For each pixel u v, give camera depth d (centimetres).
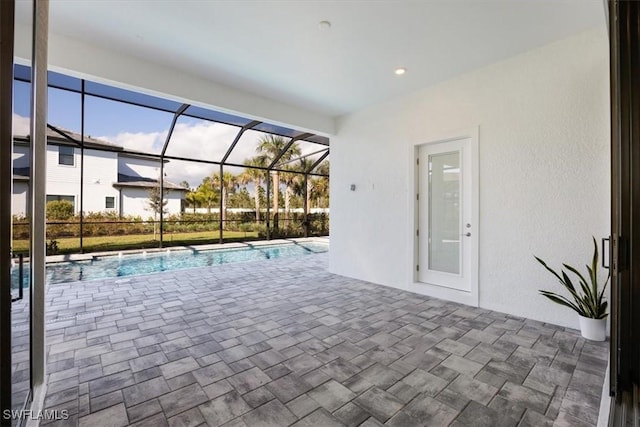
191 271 578
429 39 299
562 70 298
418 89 425
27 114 151
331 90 433
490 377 206
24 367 153
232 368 219
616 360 161
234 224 1097
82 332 283
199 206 1060
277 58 344
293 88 427
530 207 320
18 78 134
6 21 108
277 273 562
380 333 283
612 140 159
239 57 343
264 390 192
